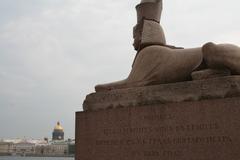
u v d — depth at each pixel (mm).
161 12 6445
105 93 5871
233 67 4777
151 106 5160
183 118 4801
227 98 4477
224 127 4438
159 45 5992
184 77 5422
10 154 101312
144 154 5098
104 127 5668
